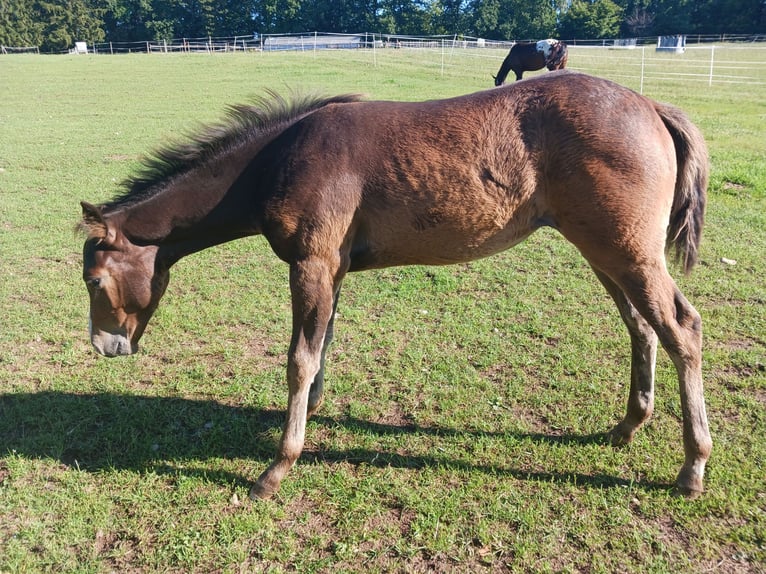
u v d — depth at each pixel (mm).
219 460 3639
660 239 2953
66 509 3260
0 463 3664
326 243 3119
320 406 4160
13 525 3162
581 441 3689
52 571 2887
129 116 16172
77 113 16922
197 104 17844
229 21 69750
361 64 28531
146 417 4023
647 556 2836
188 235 3537
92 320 3609
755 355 4496
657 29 64625
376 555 2922
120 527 3145
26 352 4945
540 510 3146
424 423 3955
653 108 3109
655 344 3412
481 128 3016
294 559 2922
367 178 3082
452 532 3029
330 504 3264
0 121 15789
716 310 5223
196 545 3014
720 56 33812
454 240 3193
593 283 5996
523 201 3080
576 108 2932
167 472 3551
